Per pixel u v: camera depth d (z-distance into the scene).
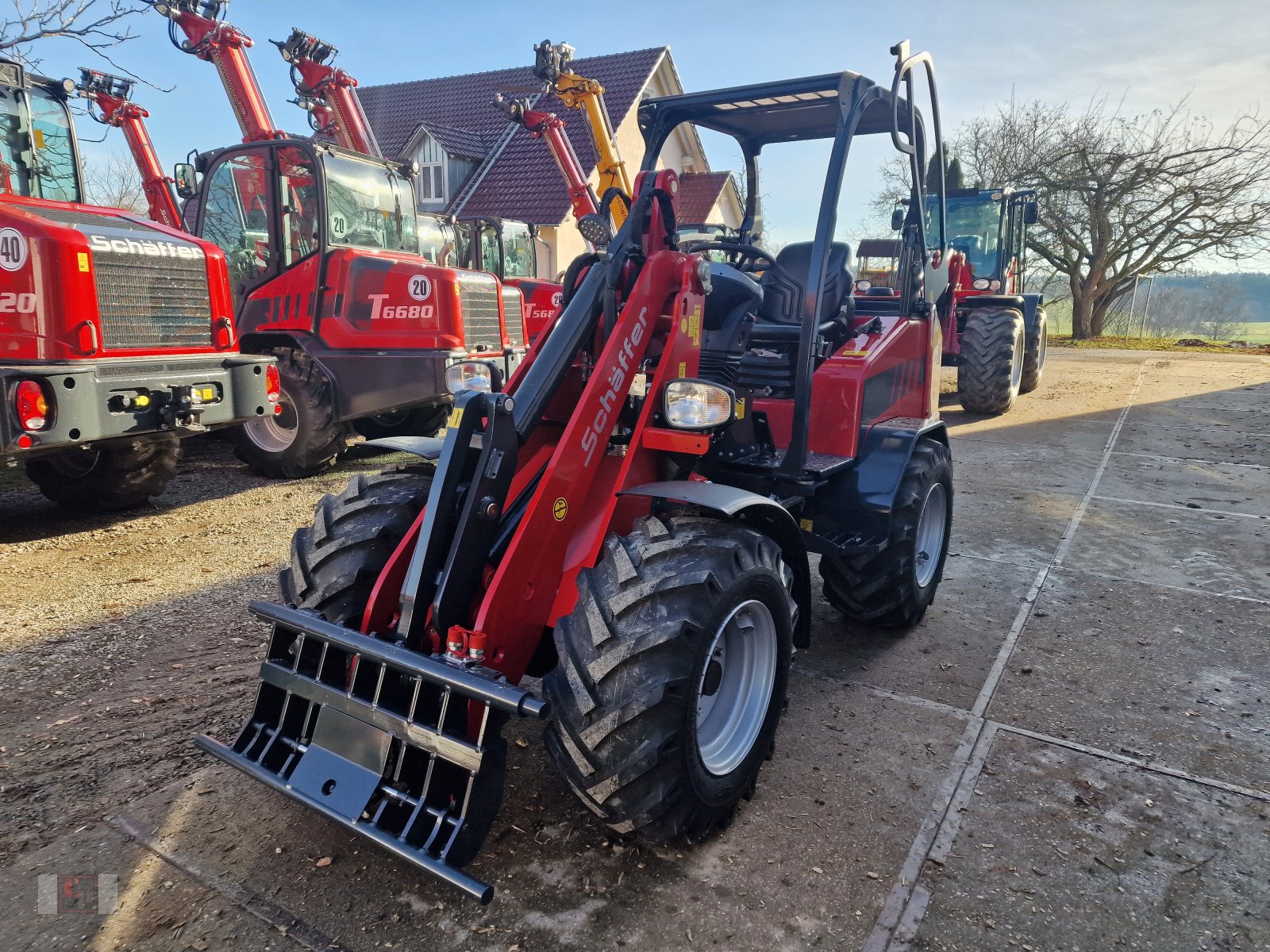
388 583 2.25
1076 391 11.65
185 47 6.90
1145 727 2.90
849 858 2.21
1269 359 16.28
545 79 6.95
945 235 4.12
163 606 3.83
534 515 2.20
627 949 1.89
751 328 3.44
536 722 2.89
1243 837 2.32
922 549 3.81
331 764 2.06
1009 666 3.38
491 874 2.13
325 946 1.88
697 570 2.09
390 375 6.55
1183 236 22.58
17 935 1.89
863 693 3.14
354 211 6.70
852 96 3.11
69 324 4.43
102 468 5.26
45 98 5.41
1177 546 4.91
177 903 2.00
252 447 6.53
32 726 2.79
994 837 2.31
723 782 2.22
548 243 18.00
